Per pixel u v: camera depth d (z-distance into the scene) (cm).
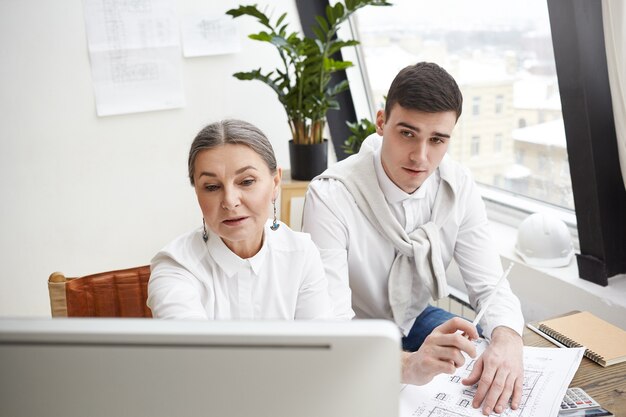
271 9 295
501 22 238
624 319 183
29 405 54
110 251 293
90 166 281
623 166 184
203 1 282
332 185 161
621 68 173
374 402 54
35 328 53
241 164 105
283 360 52
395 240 157
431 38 278
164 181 294
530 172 246
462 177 165
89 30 267
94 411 54
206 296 119
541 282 209
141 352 53
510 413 108
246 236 109
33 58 263
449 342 113
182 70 286
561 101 189
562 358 124
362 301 168
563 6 178
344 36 316
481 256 164
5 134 265
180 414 54
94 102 275
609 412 108
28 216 276
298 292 127
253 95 300
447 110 138
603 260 193
